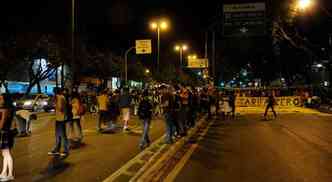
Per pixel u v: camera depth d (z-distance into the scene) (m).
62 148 13.52
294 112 33.91
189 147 13.89
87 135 17.16
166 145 14.08
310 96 41.09
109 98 19.16
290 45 49.94
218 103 29.67
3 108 9.13
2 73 40.19
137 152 12.61
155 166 10.34
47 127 21.50
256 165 10.56
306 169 9.99
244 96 42.31
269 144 14.49
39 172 9.74
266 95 42.66
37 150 13.20
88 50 55.41
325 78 56.59
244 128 20.59
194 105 20.92
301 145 14.18
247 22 33.94
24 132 17.50
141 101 13.69
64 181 8.80
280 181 8.74
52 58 43.12
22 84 48.59
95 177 9.14
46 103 35.81
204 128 20.72
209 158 11.68
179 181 8.80
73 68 27.77
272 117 28.53
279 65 57.00
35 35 41.88
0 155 12.36
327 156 11.88
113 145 14.15
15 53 40.75
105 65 57.78
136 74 66.38
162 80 64.06
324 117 28.22
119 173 9.50
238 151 12.94
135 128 20.05
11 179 9.03
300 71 54.94
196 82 80.62
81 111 15.14
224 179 8.97
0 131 9.05
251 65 68.00
